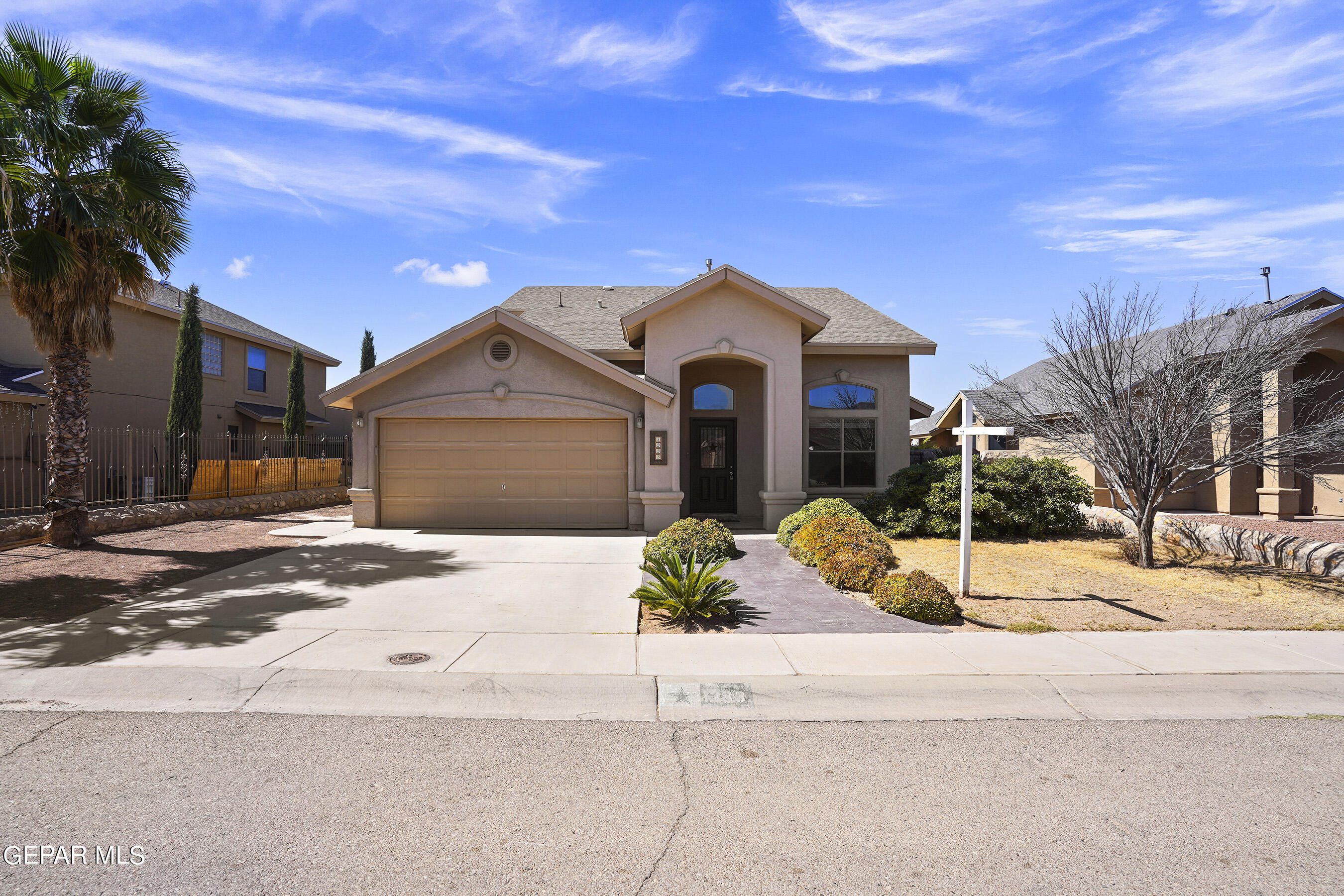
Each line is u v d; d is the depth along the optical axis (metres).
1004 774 4.19
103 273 11.19
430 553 11.45
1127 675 5.78
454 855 3.31
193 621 7.26
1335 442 9.91
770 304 14.40
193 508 15.40
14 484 15.73
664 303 13.86
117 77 11.12
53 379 11.39
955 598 8.41
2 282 10.42
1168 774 4.21
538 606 8.05
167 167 11.28
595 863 3.25
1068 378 11.21
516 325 13.66
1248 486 16.56
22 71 9.95
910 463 17.98
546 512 14.20
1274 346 9.92
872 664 6.05
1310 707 5.26
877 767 4.28
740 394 16.19
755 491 16.20
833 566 9.10
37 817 3.62
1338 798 3.92
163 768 4.19
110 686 5.45
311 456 23.14
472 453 14.24
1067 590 8.84
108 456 16.70
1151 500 10.24
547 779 4.10
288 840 3.42
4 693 5.32
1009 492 13.27
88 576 9.37
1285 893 3.05
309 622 7.31
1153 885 3.10
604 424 14.21
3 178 8.95
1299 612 7.75
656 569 7.99
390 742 4.59
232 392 23.45
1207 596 8.48
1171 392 10.14
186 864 3.22
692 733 4.79
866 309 18.39
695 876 3.16
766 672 5.84
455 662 6.05
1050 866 3.24
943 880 3.13
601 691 5.46
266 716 5.00
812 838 3.48
